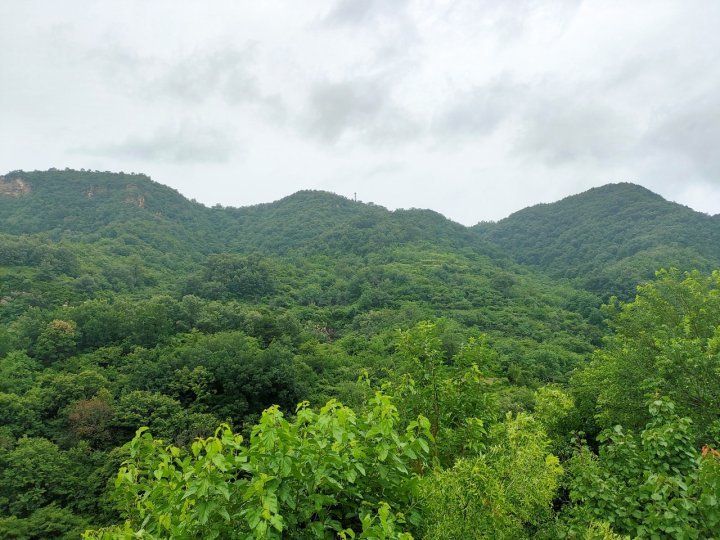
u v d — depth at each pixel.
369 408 4.58
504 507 3.74
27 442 21.70
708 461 3.94
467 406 6.40
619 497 4.59
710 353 9.30
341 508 3.82
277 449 3.30
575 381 14.73
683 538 3.72
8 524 17.48
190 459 3.36
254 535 2.88
